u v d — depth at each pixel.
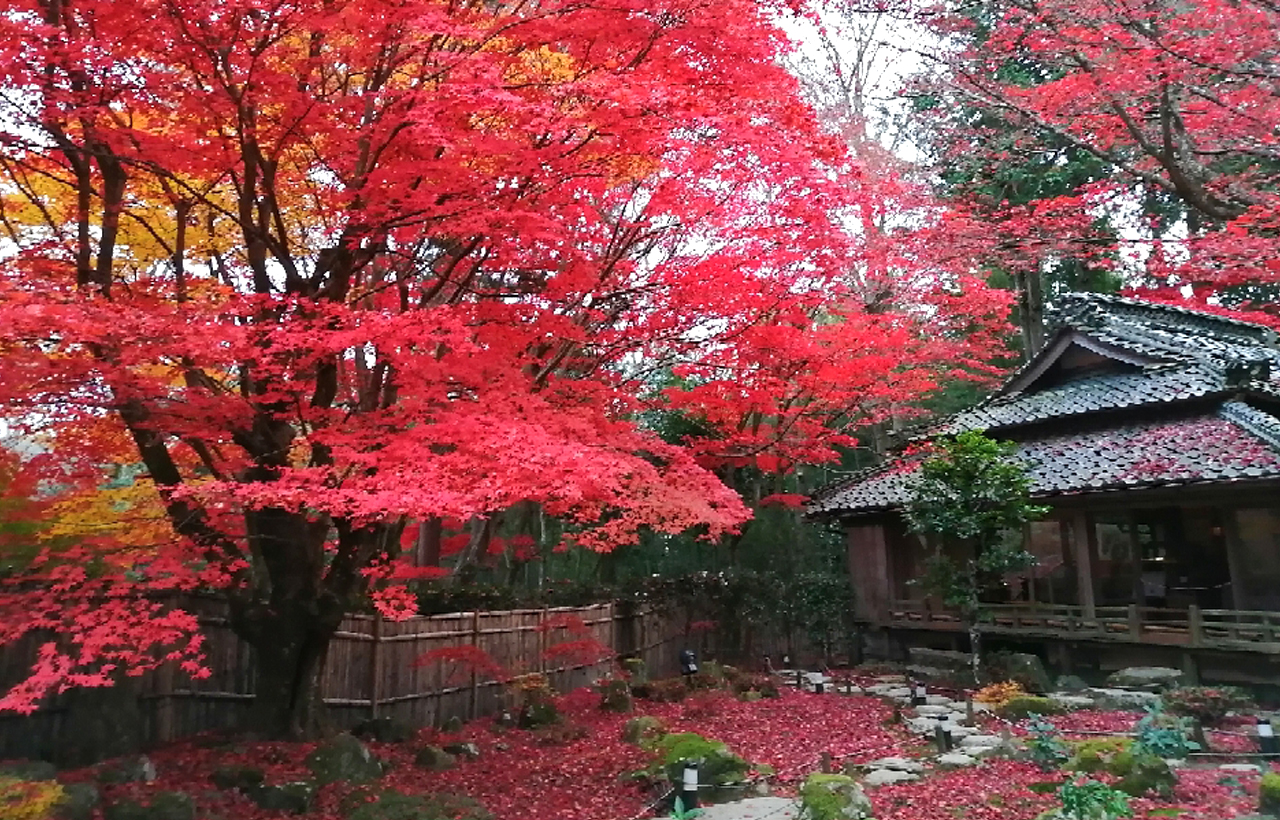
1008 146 17.86
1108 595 16.19
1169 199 19.66
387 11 7.17
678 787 8.87
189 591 9.88
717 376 13.24
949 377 24.28
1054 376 19.61
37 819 6.24
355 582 10.42
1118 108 12.35
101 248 8.35
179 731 9.96
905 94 16.03
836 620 21.22
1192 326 18.45
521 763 10.73
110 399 7.14
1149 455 14.70
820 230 9.92
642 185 10.90
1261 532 13.62
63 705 8.72
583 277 9.29
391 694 12.36
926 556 19.66
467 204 8.03
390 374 9.32
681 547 26.69
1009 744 10.10
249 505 7.69
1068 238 14.84
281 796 8.15
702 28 7.81
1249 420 14.39
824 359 13.71
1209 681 13.67
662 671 19.75
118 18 6.66
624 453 9.17
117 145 7.47
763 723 13.33
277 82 7.32
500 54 8.05
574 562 27.83
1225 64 11.07
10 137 7.33
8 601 7.08
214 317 7.16
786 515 25.48
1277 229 13.49
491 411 7.78
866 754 10.73
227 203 10.28
